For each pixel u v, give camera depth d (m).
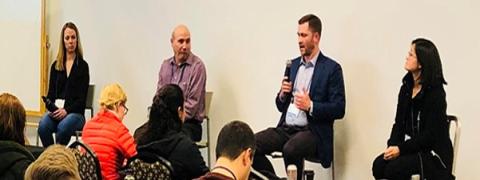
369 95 5.33
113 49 7.08
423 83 4.27
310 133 5.01
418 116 4.30
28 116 7.51
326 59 5.15
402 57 5.14
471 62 4.81
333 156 5.37
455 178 4.56
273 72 5.93
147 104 6.84
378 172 4.42
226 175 2.79
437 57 4.29
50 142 6.68
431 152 4.26
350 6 5.43
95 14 7.20
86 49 7.27
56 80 6.81
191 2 6.50
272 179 4.48
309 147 4.95
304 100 4.97
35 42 7.48
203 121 6.37
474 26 4.79
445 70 4.93
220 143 2.86
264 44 5.98
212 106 6.37
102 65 7.16
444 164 4.20
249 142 2.85
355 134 5.41
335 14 5.52
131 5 6.94
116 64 7.06
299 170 4.92
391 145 4.45
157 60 6.76
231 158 2.83
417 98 4.30
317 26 5.14
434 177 4.17
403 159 4.26
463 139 4.85
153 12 6.78
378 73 5.27
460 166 4.86
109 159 4.39
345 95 5.29
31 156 3.68
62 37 6.82
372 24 5.30
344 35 5.46
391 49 5.20
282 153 5.07
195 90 5.90
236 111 6.20
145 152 3.98
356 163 5.41
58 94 6.78
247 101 6.12
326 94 5.08
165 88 4.11
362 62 5.36
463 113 4.86
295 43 5.76
